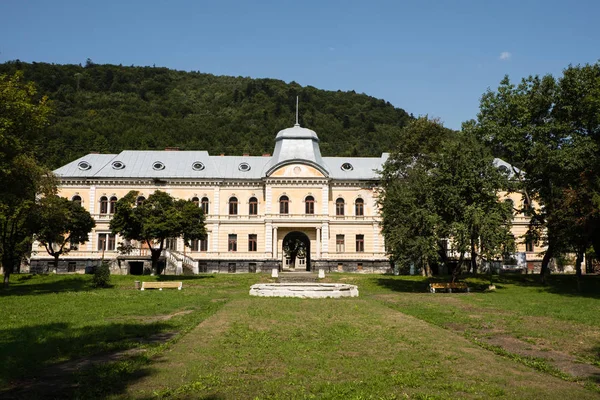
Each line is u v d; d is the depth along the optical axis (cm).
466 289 3994
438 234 3941
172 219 5038
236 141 13938
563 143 4441
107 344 1731
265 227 6850
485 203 3994
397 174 5706
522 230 7031
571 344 1778
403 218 4128
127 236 5269
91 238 6756
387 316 2409
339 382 1270
